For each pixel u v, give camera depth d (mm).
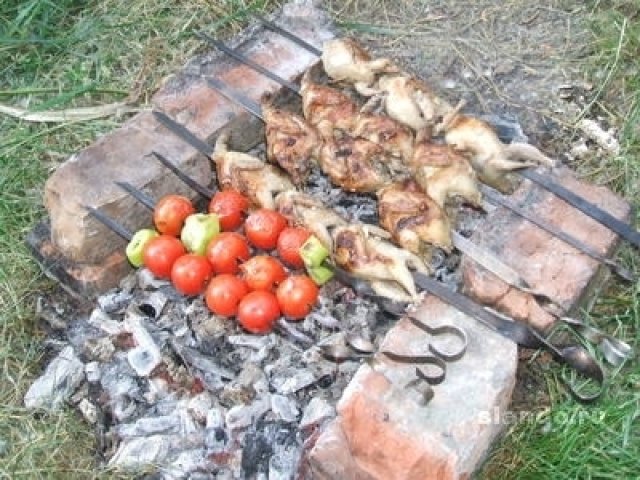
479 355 896
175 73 1229
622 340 1016
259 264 979
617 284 1055
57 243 1059
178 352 997
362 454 870
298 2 1226
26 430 1004
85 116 1271
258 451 940
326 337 985
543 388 999
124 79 1317
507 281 932
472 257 952
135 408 993
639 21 1294
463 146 1031
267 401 957
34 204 1186
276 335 996
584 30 1291
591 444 930
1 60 1357
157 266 1003
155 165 1061
